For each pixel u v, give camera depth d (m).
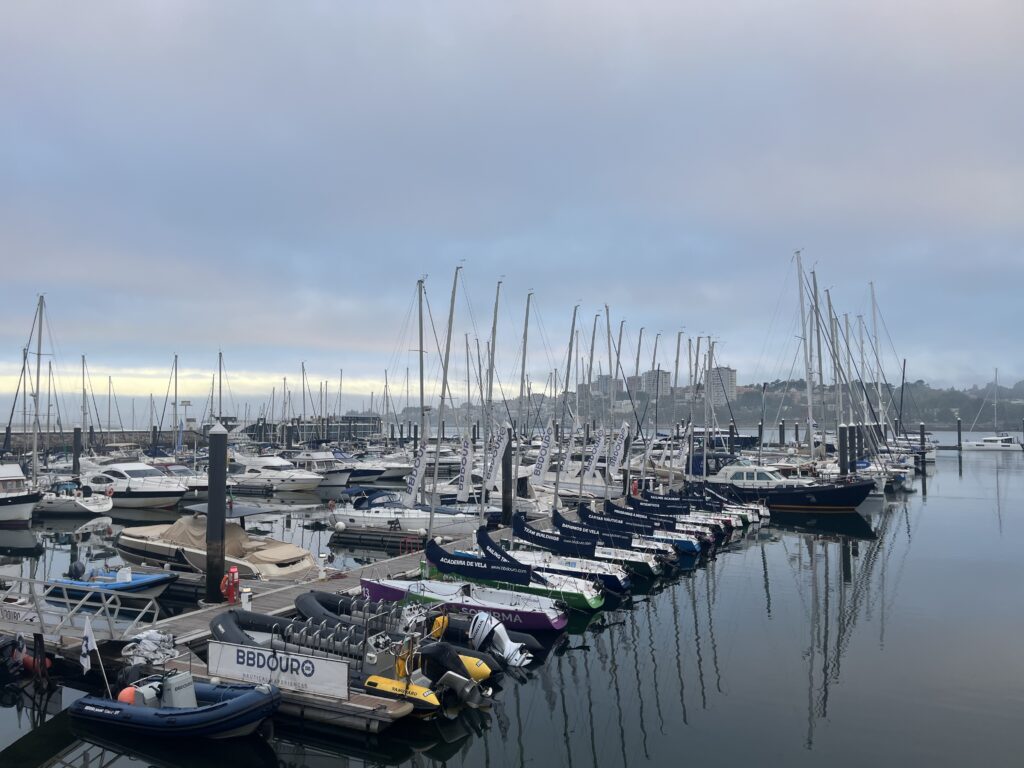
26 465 64.00
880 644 21.83
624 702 18.05
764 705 17.62
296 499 58.94
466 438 42.62
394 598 23.86
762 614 25.42
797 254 59.56
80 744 15.91
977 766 14.35
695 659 20.97
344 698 15.58
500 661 20.11
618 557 31.36
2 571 31.95
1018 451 112.94
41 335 48.72
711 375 62.66
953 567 32.28
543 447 47.72
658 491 52.47
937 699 17.67
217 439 22.38
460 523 38.97
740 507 46.41
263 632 18.81
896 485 62.38
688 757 15.08
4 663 18.69
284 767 15.74
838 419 62.53
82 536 42.31
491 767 14.98
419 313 36.09
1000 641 21.95
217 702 15.42
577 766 14.89
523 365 40.03
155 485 51.00
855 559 34.59
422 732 15.96
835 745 15.39
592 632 23.72
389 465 67.50
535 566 28.62
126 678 16.73
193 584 26.38
